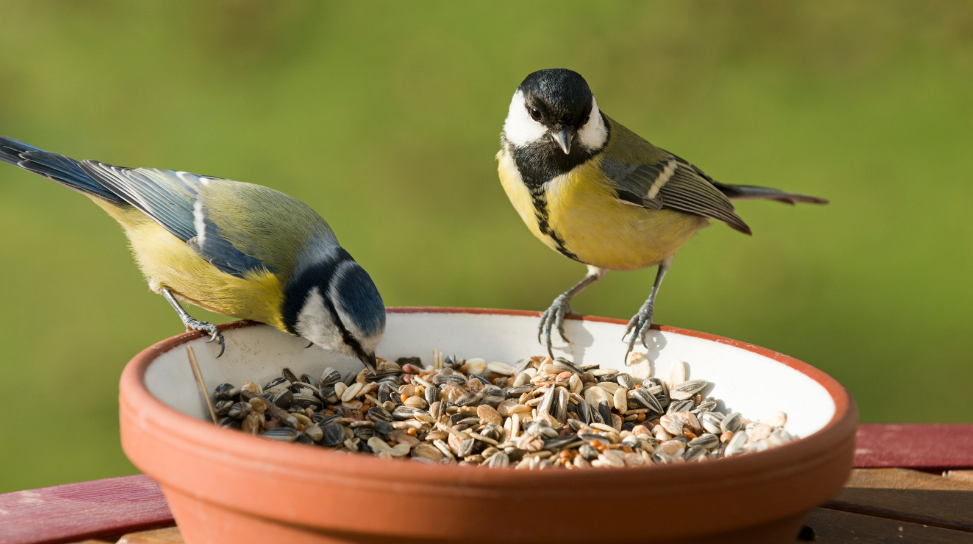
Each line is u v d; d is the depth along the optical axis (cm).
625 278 1257
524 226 1316
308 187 1309
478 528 234
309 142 1366
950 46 1576
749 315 1201
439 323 501
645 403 448
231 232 520
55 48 1495
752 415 414
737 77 1493
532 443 392
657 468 241
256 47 1527
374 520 237
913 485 427
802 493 260
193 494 256
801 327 1178
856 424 292
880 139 1391
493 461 386
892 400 1073
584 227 569
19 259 1199
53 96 1402
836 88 1505
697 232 642
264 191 561
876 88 1483
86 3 1608
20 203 1294
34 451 948
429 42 1525
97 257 1220
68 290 1162
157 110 1396
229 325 441
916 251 1277
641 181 574
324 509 240
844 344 1156
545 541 235
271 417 413
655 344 473
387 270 1231
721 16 1599
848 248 1280
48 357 1075
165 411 267
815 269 1259
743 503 249
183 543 354
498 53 1512
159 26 1562
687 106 1454
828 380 357
